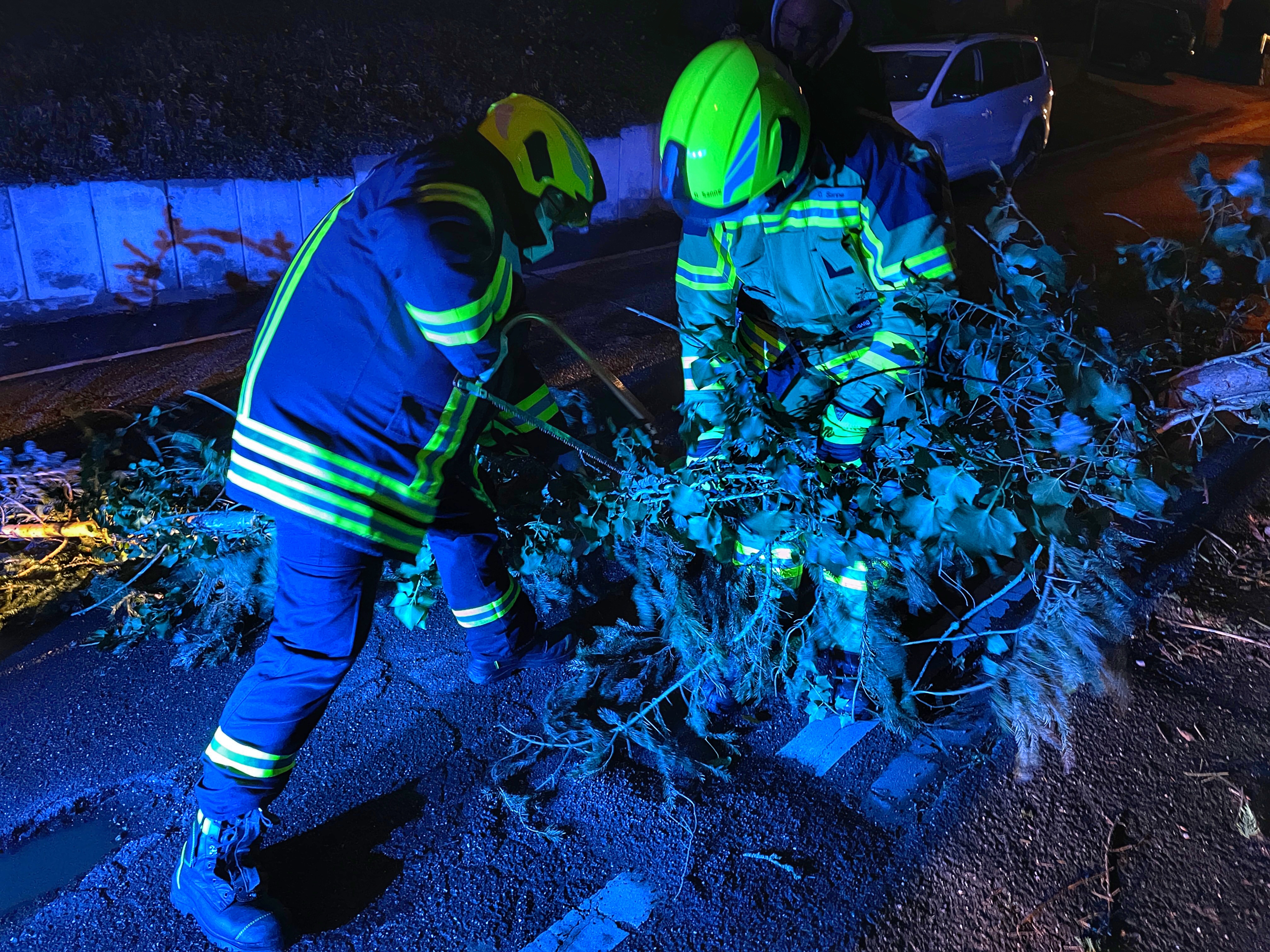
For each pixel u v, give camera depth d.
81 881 2.33
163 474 3.17
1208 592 3.41
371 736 2.77
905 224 2.21
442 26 9.97
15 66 7.18
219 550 3.04
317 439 1.98
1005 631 2.93
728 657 2.83
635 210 9.43
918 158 2.22
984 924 2.25
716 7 11.59
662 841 2.44
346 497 2.00
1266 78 19.25
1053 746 2.73
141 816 2.53
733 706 2.84
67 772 2.63
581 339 5.96
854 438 2.64
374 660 3.08
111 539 3.46
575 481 2.97
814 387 2.58
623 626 3.15
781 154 2.05
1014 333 2.56
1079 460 2.65
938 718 2.84
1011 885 2.34
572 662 3.07
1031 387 2.61
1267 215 3.28
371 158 7.82
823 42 2.23
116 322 6.27
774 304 2.51
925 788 2.61
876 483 2.57
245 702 2.07
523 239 2.19
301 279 2.01
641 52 11.19
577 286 7.17
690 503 2.59
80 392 5.20
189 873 2.16
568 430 3.51
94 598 3.34
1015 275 2.56
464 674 3.04
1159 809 2.56
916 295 2.24
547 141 2.14
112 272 6.49
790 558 2.77
